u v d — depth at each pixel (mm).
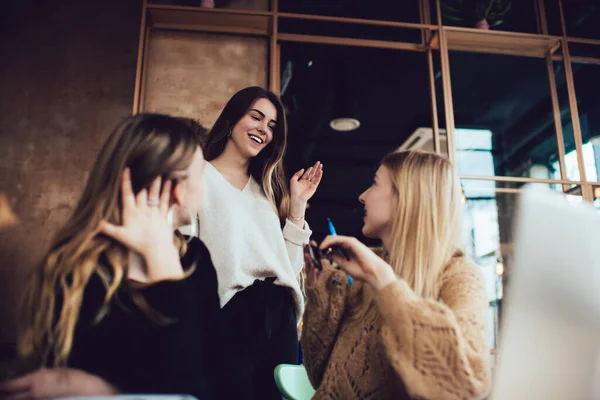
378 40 4203
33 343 996
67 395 926
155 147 1147
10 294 3324
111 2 3951
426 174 1282
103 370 970
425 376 988
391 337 1019
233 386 1556
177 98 3742
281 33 4055
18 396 918
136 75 3609
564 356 639
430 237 1227
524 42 4312
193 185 1240
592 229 644
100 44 3867
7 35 3775
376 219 1331
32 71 3748
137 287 1041
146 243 1072
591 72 4371
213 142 2207
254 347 1756
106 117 3750
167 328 1022
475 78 4297
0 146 3590
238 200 2074
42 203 3531
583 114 4289
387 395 1138
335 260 1112
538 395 648
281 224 2234
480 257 3824
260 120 2188
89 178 1149
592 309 631
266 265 1954
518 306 661
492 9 4375
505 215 3959
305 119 4348
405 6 4305
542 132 4215
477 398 992
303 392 1536
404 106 4336
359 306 1318
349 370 1200
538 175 4117
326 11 4148
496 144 4156
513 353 663
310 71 4191
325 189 4582
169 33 3850
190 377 1019
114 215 1104
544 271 647
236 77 3848
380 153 4566
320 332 1361
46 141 3645
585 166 4180
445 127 4133
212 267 1347
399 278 1149
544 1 4449
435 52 4270
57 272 1023
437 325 1002
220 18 3850
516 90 4273
